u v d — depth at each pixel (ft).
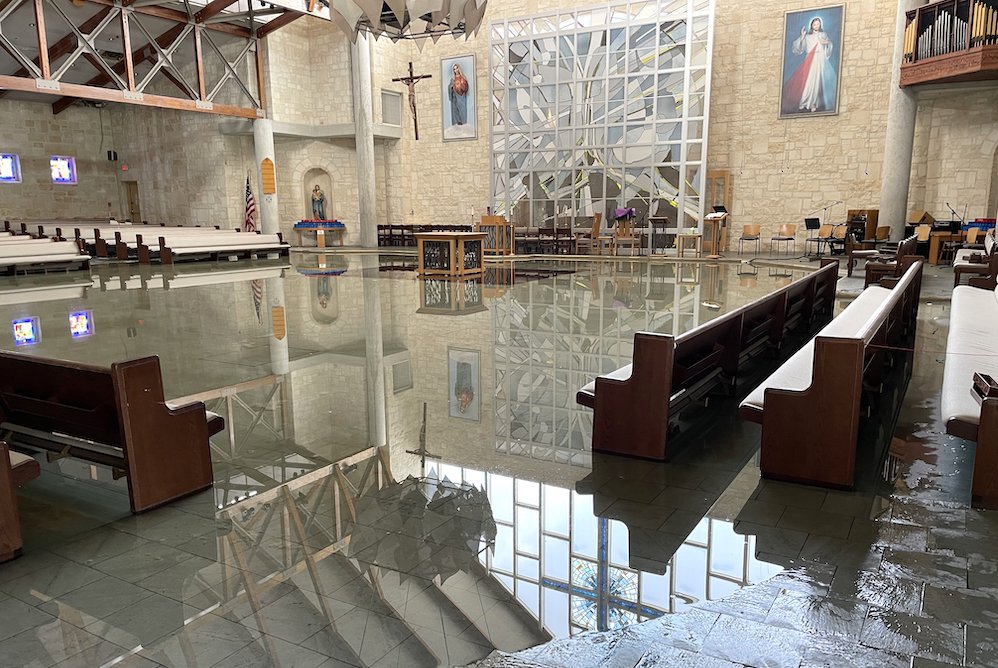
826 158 49.85
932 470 10.20
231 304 27.66
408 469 10.55
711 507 9.05
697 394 12.97
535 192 58.34
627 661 5.83
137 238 46.52
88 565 7.65
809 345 12.87
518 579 7.27
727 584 7.08
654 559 7.66
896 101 41.93
